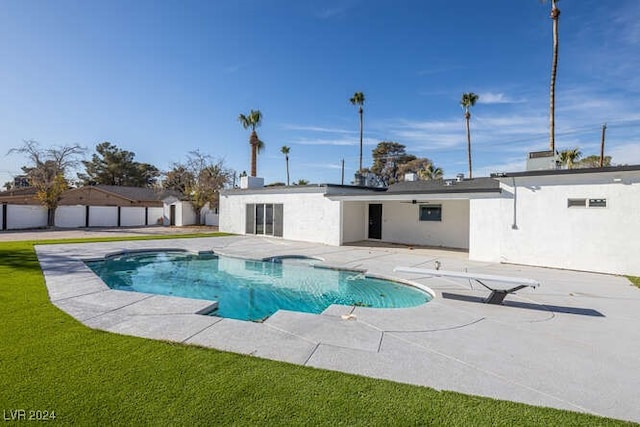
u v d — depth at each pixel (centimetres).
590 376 327
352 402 267
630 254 888
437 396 279
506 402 274
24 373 304
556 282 794
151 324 457
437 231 1577
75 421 233
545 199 1020
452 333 445
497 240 1103
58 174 2406
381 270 947
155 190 4169
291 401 266
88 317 480
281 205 1808
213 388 284
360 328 458
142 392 275
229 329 443
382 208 1786
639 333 454
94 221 2711
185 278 948
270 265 1127
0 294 594
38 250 1180
